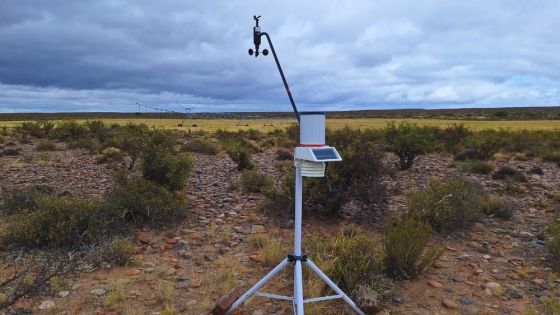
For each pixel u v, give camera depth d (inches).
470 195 358.9
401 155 675.4
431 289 215.6
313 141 154.1
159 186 380.8
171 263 246.5
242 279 226.2
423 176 601.3
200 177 580.1
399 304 199.6
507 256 266.7
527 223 343.6
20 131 1449.3
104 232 276.1
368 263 205.3
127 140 684.7
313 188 337.4
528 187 492.1
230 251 270.7
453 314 190.9
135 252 261.9
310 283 197.0
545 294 209.6
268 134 1747.0
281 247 256.8
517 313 191.5
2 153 841.5
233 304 179.3
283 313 188.1
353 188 336.5
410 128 714.8
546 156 816.3
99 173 599.2
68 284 213.3
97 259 238.8
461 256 263.0
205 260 253.9
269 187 449.7
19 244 262.4
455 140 1069.1
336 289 173.3
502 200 370.3
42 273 176.7
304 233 304.3
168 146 506.9
